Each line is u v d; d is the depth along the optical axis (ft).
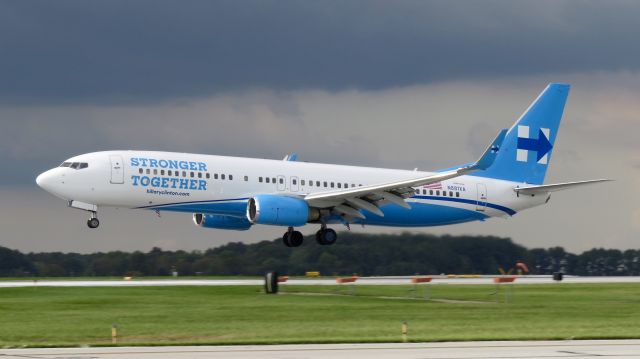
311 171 472.03
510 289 426.92
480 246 627.46
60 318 289.53
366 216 484.74
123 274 654.12
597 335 248.52
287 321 285.02
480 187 511.81
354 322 283.18
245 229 498.69
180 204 439.22
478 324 278.87
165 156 440.04
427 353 208.64
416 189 493.36
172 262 653.30
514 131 526.16
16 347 223.10
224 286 428.15
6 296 371.76
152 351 213.25
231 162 453.58
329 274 619.26
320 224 485.97
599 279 547.49
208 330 260.42
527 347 221.05
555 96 533.96
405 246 622.54
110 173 424.87
